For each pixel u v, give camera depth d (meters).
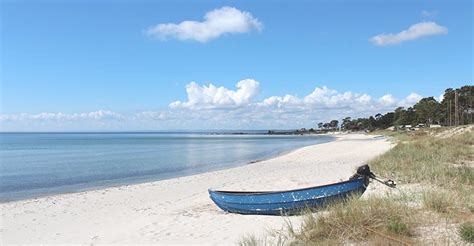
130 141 108.25
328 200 10.55
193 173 28.47
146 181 24.56
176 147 69.69
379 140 67.50
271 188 17.17
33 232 11.52
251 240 7.77
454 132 44.88
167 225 10.67
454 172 14.15
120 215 13.33
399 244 6.64
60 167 34.03
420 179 13.76
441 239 6.79
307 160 32.66
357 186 10.78
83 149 64.75
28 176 28.03
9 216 14.14
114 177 27.12
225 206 11.94
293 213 10.80
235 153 50.91
